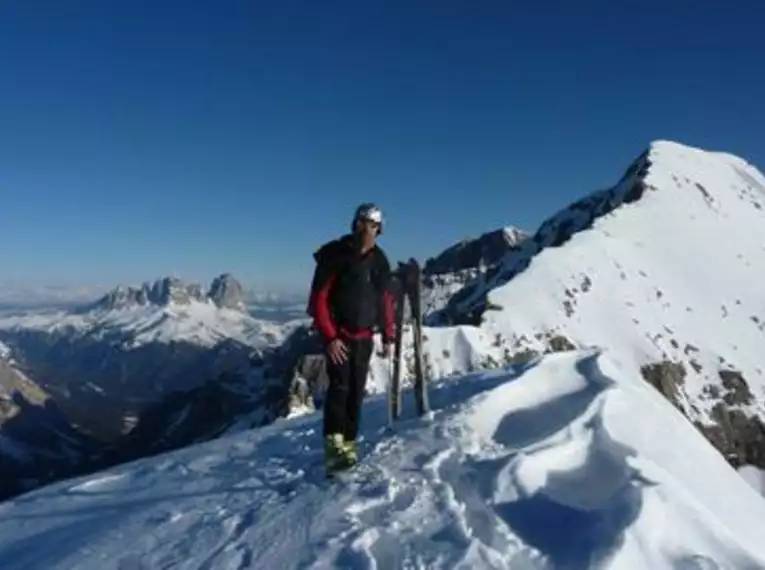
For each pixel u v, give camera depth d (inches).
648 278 4402.1
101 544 303.4
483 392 417.7
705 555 258.1
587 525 269.0
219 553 281.4
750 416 3577.8
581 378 436.5
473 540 266.7
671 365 3686.0
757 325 4296.3
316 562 264.7
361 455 366.0
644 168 5723.4
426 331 3302.2
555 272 4133.9
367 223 342.3
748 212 5634.8
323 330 344.5
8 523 368.5
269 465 387.2
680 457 369.4
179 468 412.5
